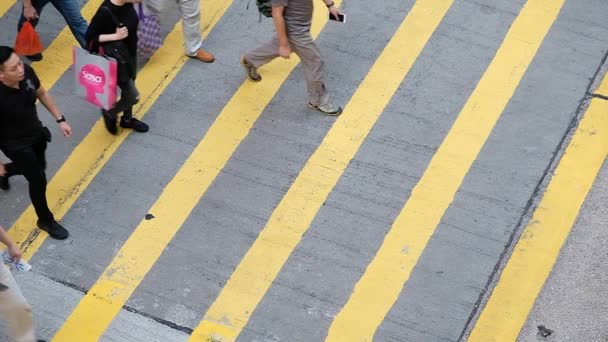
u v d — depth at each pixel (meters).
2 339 7.81
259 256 8.45
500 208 8.69
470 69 9.65
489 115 9.30
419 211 8.69
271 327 8.02
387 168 8.98
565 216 8.62
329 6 8.91
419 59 9.75
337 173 8.97
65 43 10.10
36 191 8.19
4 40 10.05
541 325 8.00
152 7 9.57
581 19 10.00
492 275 8.29
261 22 10.15
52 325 8.06
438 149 9.09
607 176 8.89
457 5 10.13
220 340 7.95
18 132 7.76
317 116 9.38
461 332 7.97
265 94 9.58
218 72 9.77
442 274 8.30
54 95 9.64
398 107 9.40
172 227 8.67
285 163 9.06
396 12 10.11
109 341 7.96
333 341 7.93
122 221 8.73
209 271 8.38
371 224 8.62
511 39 9.85
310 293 8.22
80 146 9.26
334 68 9.71
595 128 9.19
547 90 9.46
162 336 7.98
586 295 8.16
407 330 7.98
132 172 9.06
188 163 9.10
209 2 10.30
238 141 9.24
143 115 9.45
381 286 8.23
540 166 8.95
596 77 9.55
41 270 8.41
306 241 8.53
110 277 8.36
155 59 9.88
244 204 8.80
